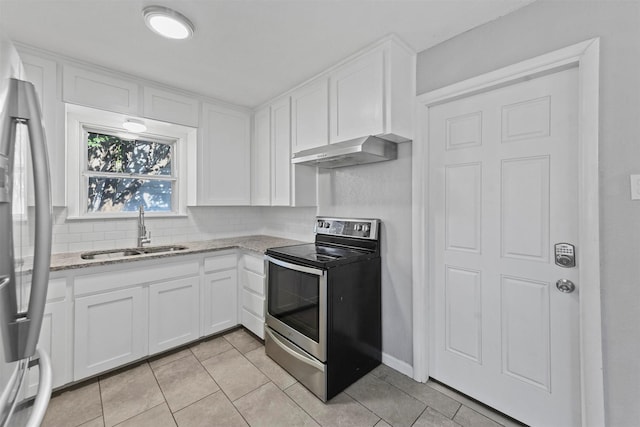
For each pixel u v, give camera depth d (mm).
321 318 1777
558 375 1472
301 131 2441
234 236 3248
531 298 1555
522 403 1590
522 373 1590
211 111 2777
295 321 1996
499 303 1670
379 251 2168
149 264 2158
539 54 1447
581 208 1326
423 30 1711
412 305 1988
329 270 1783
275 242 2854
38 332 670
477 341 1762
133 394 1817
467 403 1755
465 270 1805
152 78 2336
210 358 2238
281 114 2676
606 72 1262
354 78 1976
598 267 1273
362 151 1801
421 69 1920
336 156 1965
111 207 2533
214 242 2873
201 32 1728
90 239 2344
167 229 2781
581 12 1324
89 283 1889
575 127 1400
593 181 1282
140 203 2701
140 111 2328
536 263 1532
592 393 1286
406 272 2027
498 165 1657
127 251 2473
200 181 2727
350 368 1919
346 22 1642
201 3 1489
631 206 1217
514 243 1607
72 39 1790
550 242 1486
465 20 1618
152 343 2170
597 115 1274
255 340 2539
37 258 660
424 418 1635
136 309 2092
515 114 1591
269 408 1707
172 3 1487
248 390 1864
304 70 2197
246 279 2652
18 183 658
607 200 1263
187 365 2141
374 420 1618
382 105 1791
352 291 1938
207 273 2498
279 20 1621
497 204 1664
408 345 2023
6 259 596
